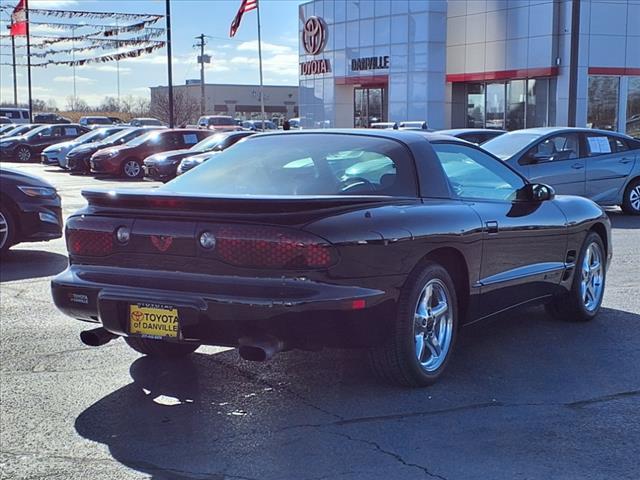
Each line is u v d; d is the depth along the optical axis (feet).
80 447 12.95
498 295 17.43
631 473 11.82
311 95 119.85
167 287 13.80
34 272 28.55
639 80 90.38
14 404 14.90
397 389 15.52
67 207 50.39
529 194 18.58
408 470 11.95
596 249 21.38
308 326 13.16
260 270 13.33
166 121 265.13
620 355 17.94
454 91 103.40
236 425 13.84
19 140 109.29
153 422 14.02
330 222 13.42
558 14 88.17
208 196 13.57
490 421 13.89
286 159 16.35
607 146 43.37
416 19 99.71
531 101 93.76
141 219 14.28
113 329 14.39
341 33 111.75
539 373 16.60
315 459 12.39
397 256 14.20
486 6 96.07
